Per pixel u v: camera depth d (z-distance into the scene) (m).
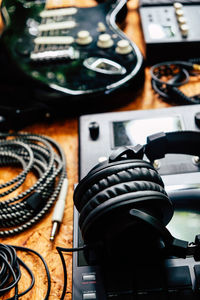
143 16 0.94
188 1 0.95
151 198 0.41
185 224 0.57
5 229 0.64
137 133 0.70
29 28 0.91
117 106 0.81
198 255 0.46
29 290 0.53
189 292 0.48
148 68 0.90
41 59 0.82
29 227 0.63
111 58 0.84
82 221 0.43
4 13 0.92
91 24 0.94
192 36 0.85
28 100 0.78
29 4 0.96
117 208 0.41
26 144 0.71
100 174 0.43
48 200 0.67
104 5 1.00
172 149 0.56
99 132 0.71
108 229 0.43
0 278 0.54
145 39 0.86
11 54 0.82
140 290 0.49
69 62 0.83
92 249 0.50
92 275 0.51
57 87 0.78
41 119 0.82
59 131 0.80
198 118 0.69
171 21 0.91
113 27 0.92
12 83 0.78
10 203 0.67
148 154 0.55
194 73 0.87
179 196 0.60
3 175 0.74
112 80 0.79
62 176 0.69
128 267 0.50
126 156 0.49
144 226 0.42
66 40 0.87
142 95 0.84
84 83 0.79
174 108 0.73
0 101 0.79
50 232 0.62
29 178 0.72
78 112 0.80
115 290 0.49
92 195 0.43
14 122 0.81
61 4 1.01
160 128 0.70
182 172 0.62
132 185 0.41
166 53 0.87
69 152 0.75
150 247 0.46
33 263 0.58
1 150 0.75
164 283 0.49
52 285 0.55
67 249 0.49
